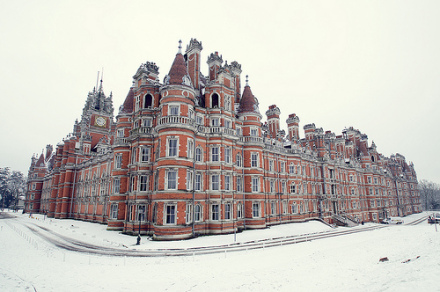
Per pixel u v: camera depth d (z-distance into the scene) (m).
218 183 42.75
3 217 84.88
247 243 34.50
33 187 105.62
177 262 24.19
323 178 70.44
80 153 79.56
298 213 59.72
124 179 47.53
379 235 43.94
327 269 21.00
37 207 103.62
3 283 18.31
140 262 24.36
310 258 25.41
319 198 67.38
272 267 22.00
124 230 42.81
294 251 29.19
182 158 38.56
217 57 51.25
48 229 50.47
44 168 107.69
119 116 50.56
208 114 45.72
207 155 43.47
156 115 45.16
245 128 51.34
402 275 17.02
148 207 41.72
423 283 14.34
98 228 50.34
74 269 22.16
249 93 53.38
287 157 61.31
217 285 17.75
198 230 40.00
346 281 17.39
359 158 93.56
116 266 23.03
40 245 34.03
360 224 72.94
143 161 43.22
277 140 60.84
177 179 37.78
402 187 121.75
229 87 48.19
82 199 71.50
